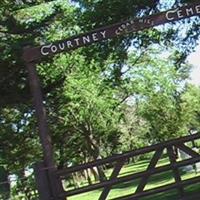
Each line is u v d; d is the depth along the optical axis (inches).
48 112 1440.7
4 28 842.2
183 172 1106.1
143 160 3307.1
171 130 2682.1
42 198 490.9
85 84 1562.5
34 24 853.2
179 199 517.0
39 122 509.0
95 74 1510.8
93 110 1722.4
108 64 956.6
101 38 510.6
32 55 506.9
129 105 2357.3
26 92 825.5
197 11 517.0
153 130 2669.8
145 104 2347.4
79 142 1978.3
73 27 1111.6
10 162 1380.4
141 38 840.9
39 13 1079.6
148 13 794.8
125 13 782.5
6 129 1225.4
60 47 506.9
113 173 503.2
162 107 2385.6
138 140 2588.6
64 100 1421.0
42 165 498.0
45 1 930.1
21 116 1371.8
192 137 512.4
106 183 501.0
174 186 513.0
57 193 492.1
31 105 888.9
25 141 1438.2
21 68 808.3
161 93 2017.7
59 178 496.1
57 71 1290.6
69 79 1464.1
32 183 740.7
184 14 517.3
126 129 2534.5
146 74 1887.3
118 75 944.3
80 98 1614.2
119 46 827.4
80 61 1280.8
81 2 943.7
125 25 514.0
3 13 853.8
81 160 2176.4
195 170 1026.7
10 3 867.4
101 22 796.0
